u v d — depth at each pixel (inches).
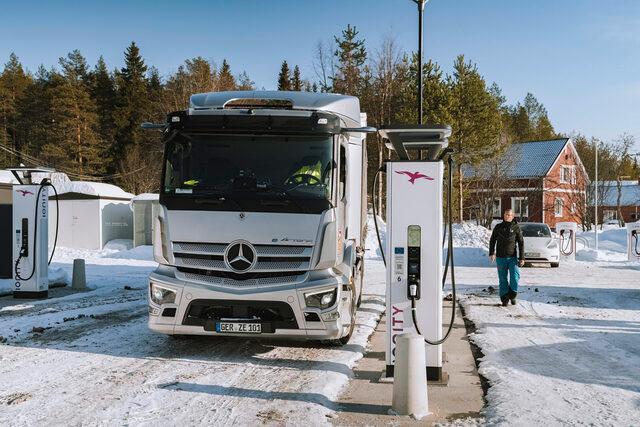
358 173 387.2
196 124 303.7
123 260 975.6
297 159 301.9
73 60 3388.3
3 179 1015.6
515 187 2236.7
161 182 304.5
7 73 3548.2
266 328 289.9
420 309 262.1
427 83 1600.6
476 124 1658.5
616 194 2928.2
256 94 331.9
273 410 219.5
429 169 258.5
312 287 289.4
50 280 606.2
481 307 490.9
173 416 212.1
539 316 445.4
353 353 317.4
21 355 305.1
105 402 227.9
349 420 212.2
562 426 202.7
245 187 297.0
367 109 1819.6
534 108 4345.5
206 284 291.6
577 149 2760.8
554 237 986.7
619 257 1255.5
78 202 1184.2
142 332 368.8
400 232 260.4
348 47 2028.8
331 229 295.0
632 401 232.4
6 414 213.2
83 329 376.8
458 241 1279.5
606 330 390.9
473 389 253.9
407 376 219.3
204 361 296.8
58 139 2556.6
